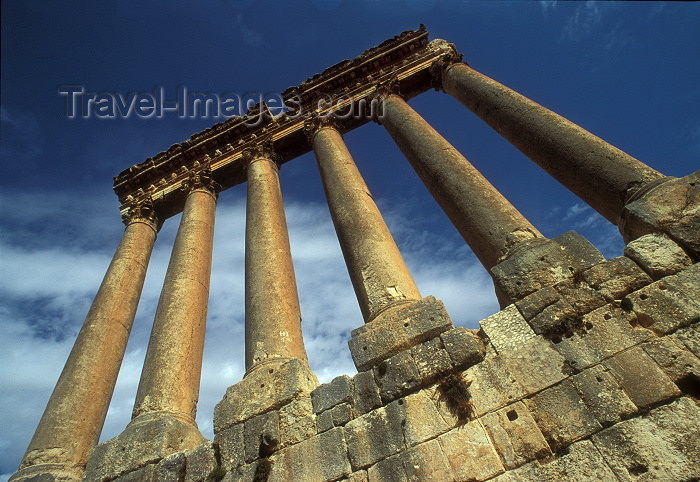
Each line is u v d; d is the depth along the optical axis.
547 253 9.12
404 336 9.02
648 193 9.28
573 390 7.18
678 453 6.11
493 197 11.33
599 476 6.28
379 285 10.39
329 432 8.34
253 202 16.06
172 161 21.84
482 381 7.82
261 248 13.45
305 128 19.52
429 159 13.42
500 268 9.30
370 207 13.10
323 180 15.72
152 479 9.06
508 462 6.83
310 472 7.97
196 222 16.91
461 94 16.50
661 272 8.02
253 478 8.30
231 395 9.84
